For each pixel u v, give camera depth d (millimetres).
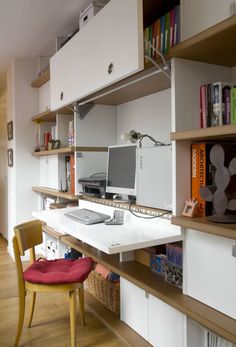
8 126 4203
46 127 3906
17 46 3367
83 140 2693
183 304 1473
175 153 1534
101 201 2363
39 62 3838
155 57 1676
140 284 1729
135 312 2076
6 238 4922
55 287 1927
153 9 1702
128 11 1574
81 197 2686
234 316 1333
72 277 1907
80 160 2693
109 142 2793
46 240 3623
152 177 1824
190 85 1568
